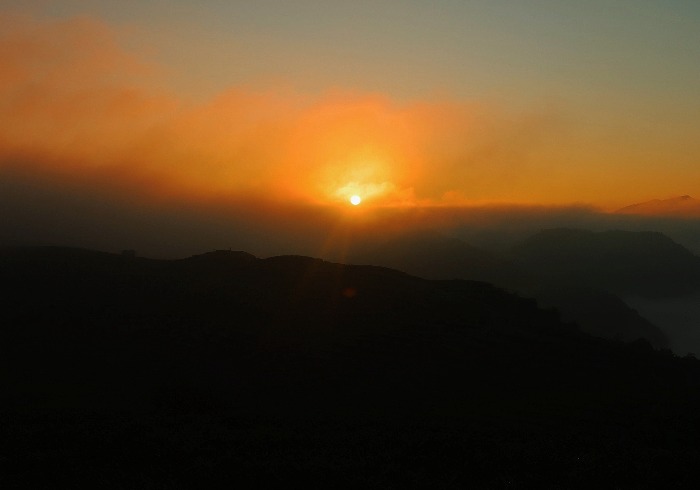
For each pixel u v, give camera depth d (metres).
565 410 30.53
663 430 26.44
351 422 23.73
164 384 30.48
